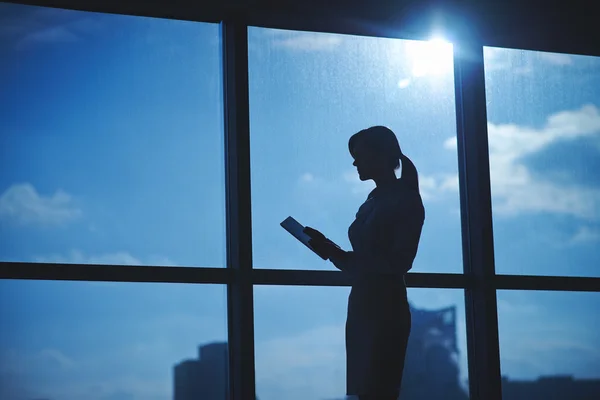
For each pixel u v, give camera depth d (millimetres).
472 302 4586
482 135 4695
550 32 4938
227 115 4324
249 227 4164
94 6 4191
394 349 3070
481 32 4816
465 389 4492
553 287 4719
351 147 3350
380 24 4605
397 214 3146
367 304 3104
